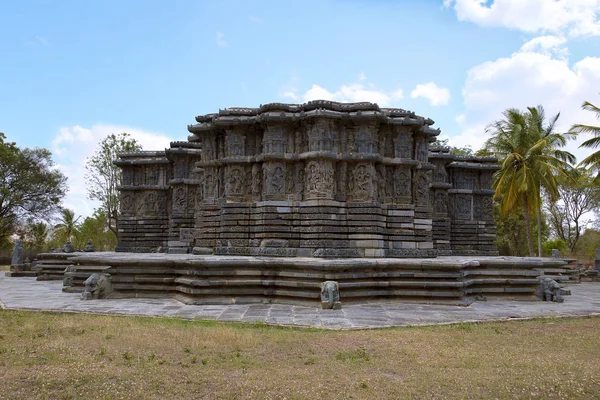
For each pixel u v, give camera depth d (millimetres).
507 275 21078
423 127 25953
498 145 48594
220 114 26031
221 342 11016
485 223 40062
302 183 24297
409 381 8328
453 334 12383
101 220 80312
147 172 41844
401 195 25000
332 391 7797
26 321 13742
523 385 8133
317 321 14453
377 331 12812
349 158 23734
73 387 7812
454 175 40250
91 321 13891
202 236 27188
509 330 13133
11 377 8227
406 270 19188
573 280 33625
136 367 8891
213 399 7449
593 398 7723
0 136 62781
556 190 47844
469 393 7773
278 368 9039
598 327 13703
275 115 24062
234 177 25297
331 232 23219
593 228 75438
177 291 19859
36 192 64938
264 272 18938
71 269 22969
